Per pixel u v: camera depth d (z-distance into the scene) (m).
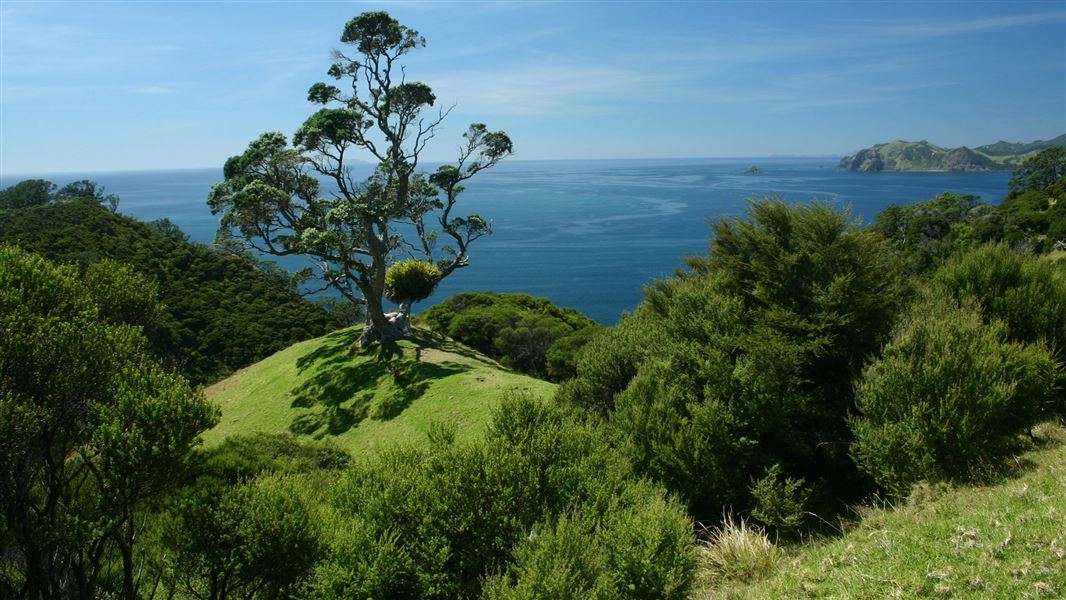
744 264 17.36
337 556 8.80
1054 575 6.39
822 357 15.40
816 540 11.22
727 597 8.63
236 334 52.25
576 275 116.69
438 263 42.38
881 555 8.14
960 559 7.29
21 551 8.73
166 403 8.54
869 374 12.98
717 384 14.10
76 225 58.78
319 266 37.47
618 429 14.38
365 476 10.57
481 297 48.97
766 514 12.09
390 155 38.78
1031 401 12.04
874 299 15.16
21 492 8.57
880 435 11.83
